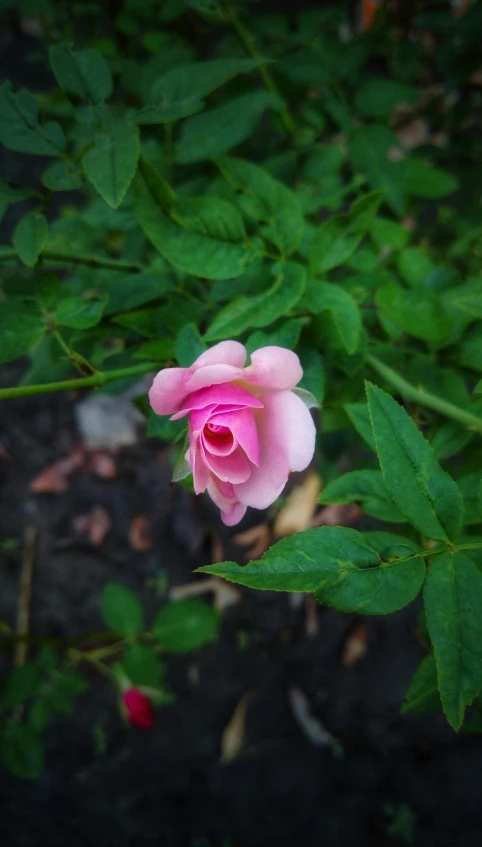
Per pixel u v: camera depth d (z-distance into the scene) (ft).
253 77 1.46
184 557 2.18
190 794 2.01
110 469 2.28
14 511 2.26
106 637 1.70
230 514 0.90
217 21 1.53
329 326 1.03
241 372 0.82
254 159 1.54
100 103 1.03
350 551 0.78
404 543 0.82
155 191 0.95
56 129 1.02
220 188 1.18
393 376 1.12
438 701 0.90
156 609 2.12
